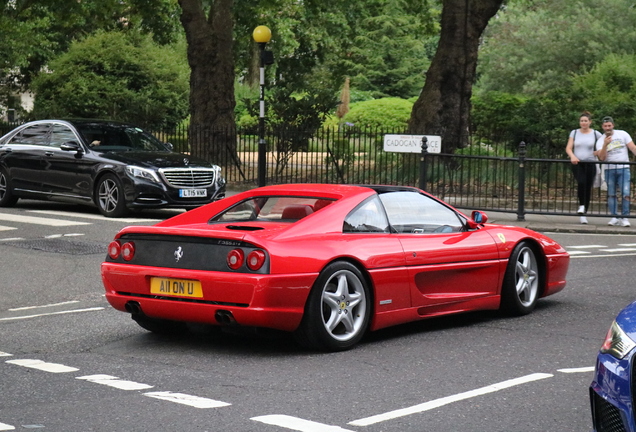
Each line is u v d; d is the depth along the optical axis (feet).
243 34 110.73
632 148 56.54
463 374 21.63
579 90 88.53
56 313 30.01
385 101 141.28
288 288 22.91
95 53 125.29
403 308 25.68
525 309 29.40
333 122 135.85
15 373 21.80
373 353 23.95
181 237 24.04
